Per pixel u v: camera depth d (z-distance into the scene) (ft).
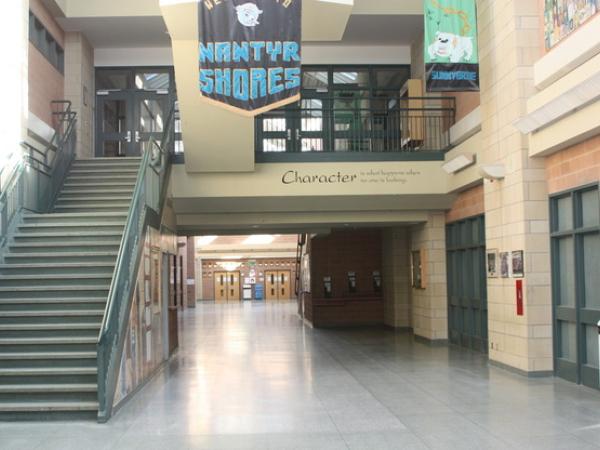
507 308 31.42
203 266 136.05
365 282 64.69
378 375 31.22
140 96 49.93
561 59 26.73
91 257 29.63
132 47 49.52
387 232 60.80
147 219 30.50
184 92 34.40
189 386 28.76
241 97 30.12
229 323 68.44
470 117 36.73
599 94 23.06
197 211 42.24
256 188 40.60
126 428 20.89
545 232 29.48
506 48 30.96
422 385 28.12
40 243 30.37
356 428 20.59
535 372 29.22
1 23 32.22
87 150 46.83
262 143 49.85
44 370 23.02
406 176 41.22
